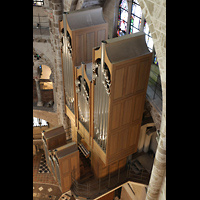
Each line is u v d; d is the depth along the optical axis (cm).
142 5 524
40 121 2005
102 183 1121
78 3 1054
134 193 1428
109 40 702
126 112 841
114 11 1080
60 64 1339
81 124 1070
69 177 1080
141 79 788
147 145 1142
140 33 747
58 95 1497
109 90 739
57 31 1216
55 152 1005
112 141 892
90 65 930
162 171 706
